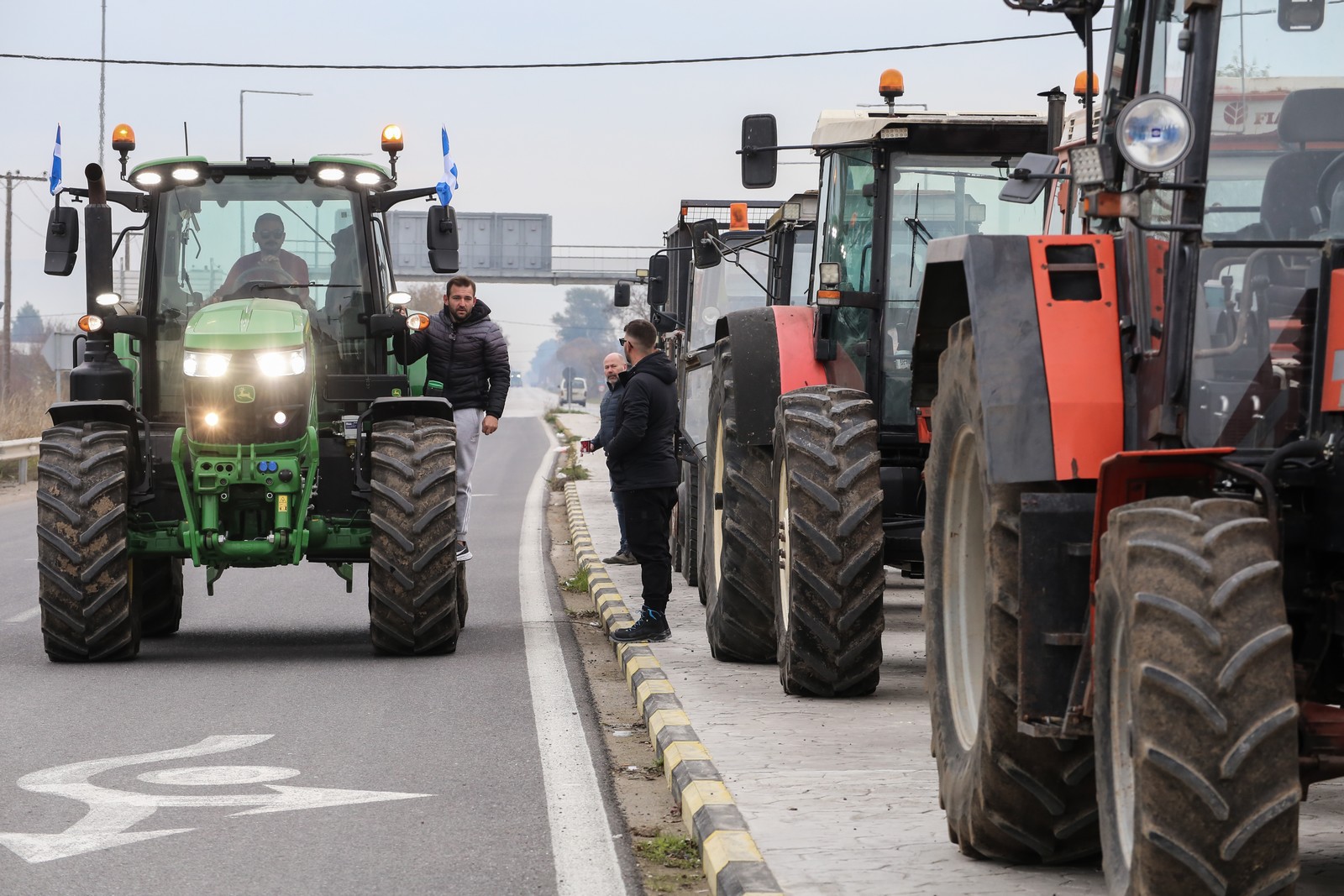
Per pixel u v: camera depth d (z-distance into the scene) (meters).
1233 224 7.95
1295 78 7.98
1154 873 6.69
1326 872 8.60
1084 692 7.89
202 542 16.78
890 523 15.07
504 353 20.58
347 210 18.34
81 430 17.23
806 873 8.71
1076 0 8.89
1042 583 8.01
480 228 126.62
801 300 25.64
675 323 31.36
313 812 10.70
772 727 12.73
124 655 17.12
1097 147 7.70
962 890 8.40
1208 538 6.82
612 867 9.48
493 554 29.03
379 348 18.41
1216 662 6.63
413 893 8.94
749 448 15.91
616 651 17.67
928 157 15.95
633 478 17.38
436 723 13.72
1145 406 7.99
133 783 11.50
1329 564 7.50
